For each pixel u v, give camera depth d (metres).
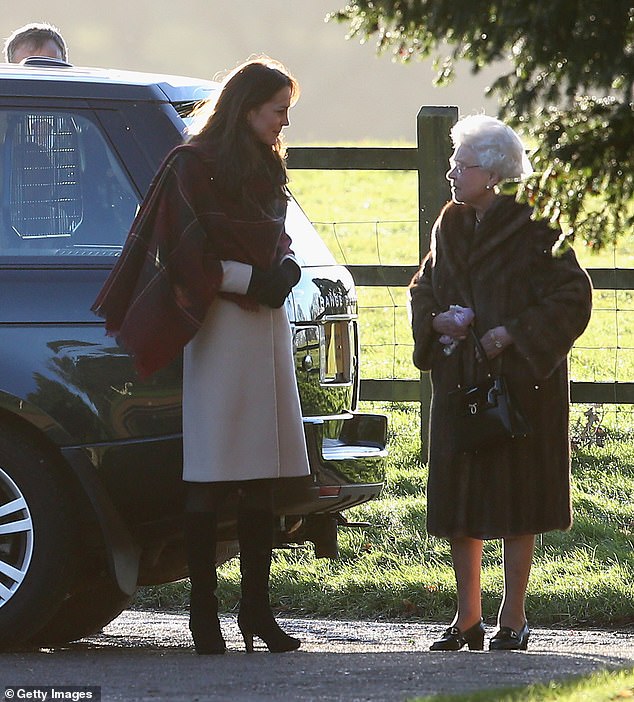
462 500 22.98
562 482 23.11
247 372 21.05
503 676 19.41
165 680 19.11
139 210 20.91
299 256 22.81
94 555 22.44
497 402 22.41
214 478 20.89
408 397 36.66
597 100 17.20
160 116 22.17
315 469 22.19
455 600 28.11
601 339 51.56
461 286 22.95
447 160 36.16
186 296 20.55
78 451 21.27
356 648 23.61
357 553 30.70
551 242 22.59
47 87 22.22
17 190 21.92
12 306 21.33
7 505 21.42
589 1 16.31
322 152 36.53
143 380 21.39
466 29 16.89
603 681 18.09
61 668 20.20
